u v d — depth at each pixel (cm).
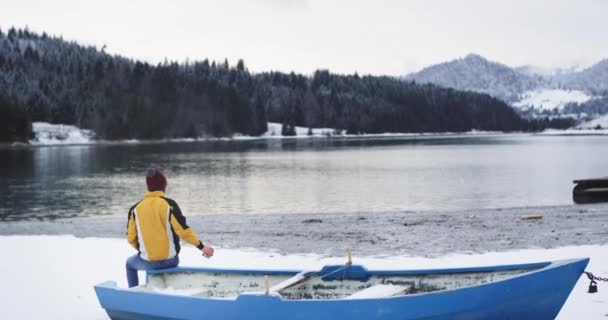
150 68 18750
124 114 15688
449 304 550
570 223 1697
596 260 984
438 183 3628
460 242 1373
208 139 17188
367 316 548
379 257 1155
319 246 1338
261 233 1589
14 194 3114
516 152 7962
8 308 752
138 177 4284
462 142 13388
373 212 2175
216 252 1202
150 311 630
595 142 12812
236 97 19162
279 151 9075
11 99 13912
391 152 8325
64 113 16025
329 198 2902
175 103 17488
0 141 13000
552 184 3466
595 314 645
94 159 6956
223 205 2656
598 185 2786
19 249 1204
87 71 19138
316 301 557
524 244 1327
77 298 802
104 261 1072
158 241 680
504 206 2491
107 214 2345
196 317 602
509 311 558
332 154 7881
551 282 553
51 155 8081
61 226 1861
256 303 574
